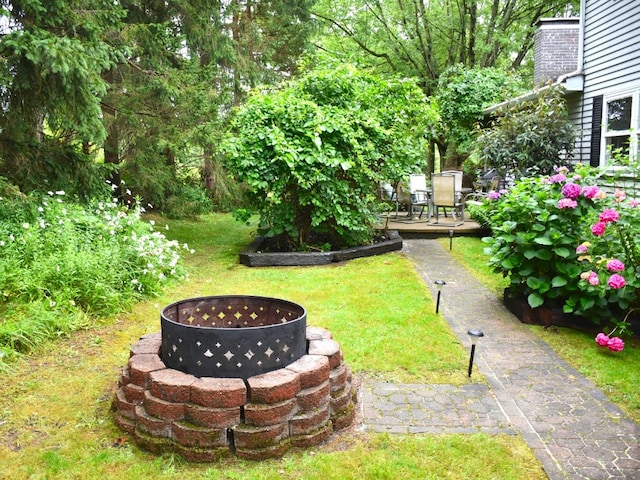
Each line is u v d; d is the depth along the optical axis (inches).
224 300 135.9
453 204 390.3
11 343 149.1
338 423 111.6
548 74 517.3
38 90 244.7
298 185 293.6
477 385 135.4
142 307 203.2
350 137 293.0
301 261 287.0
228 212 547.2
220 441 100.3
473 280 250.5
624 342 168.9
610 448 105.3
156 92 342.6
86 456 101.0
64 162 275.6
